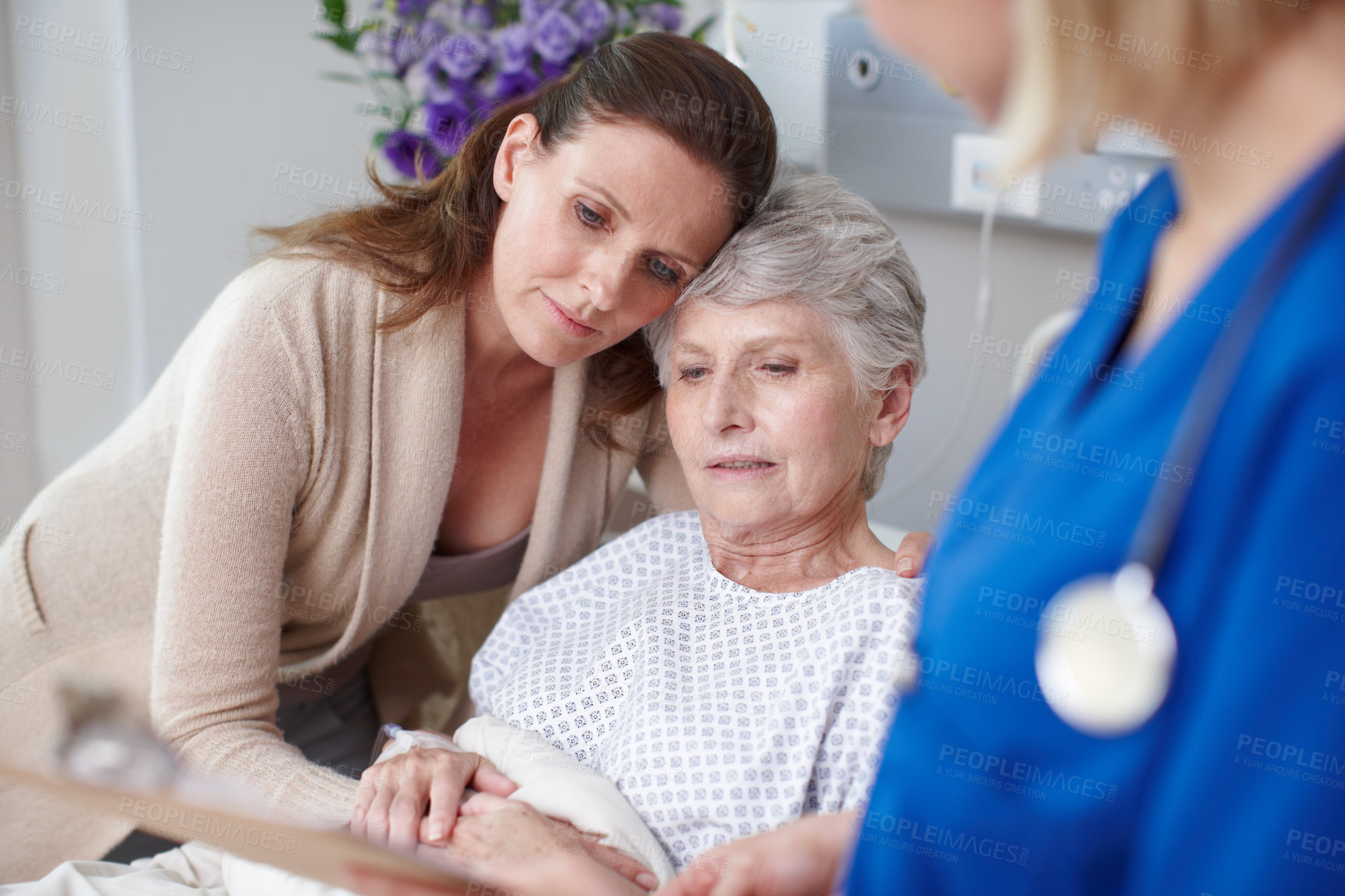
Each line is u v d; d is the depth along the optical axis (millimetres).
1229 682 465
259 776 1089
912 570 1102
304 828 803
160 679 1131
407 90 1787
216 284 2348
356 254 1182
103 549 1318
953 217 1950
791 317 1047
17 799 1273
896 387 1127
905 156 1969
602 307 1062
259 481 1133
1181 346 499
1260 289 464
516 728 1156
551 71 1734
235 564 1125
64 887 1082
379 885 873
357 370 1193
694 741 1032
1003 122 513
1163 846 490
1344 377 434
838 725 1021
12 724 1280
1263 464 458
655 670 1093
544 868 940
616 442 1396
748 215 1077
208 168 2275
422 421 1216
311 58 2316
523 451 1358
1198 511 479
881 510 2199
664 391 1354
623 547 1269
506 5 1771
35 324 2414
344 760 1529
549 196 1046
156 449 1304
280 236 1270
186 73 2203
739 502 1098
